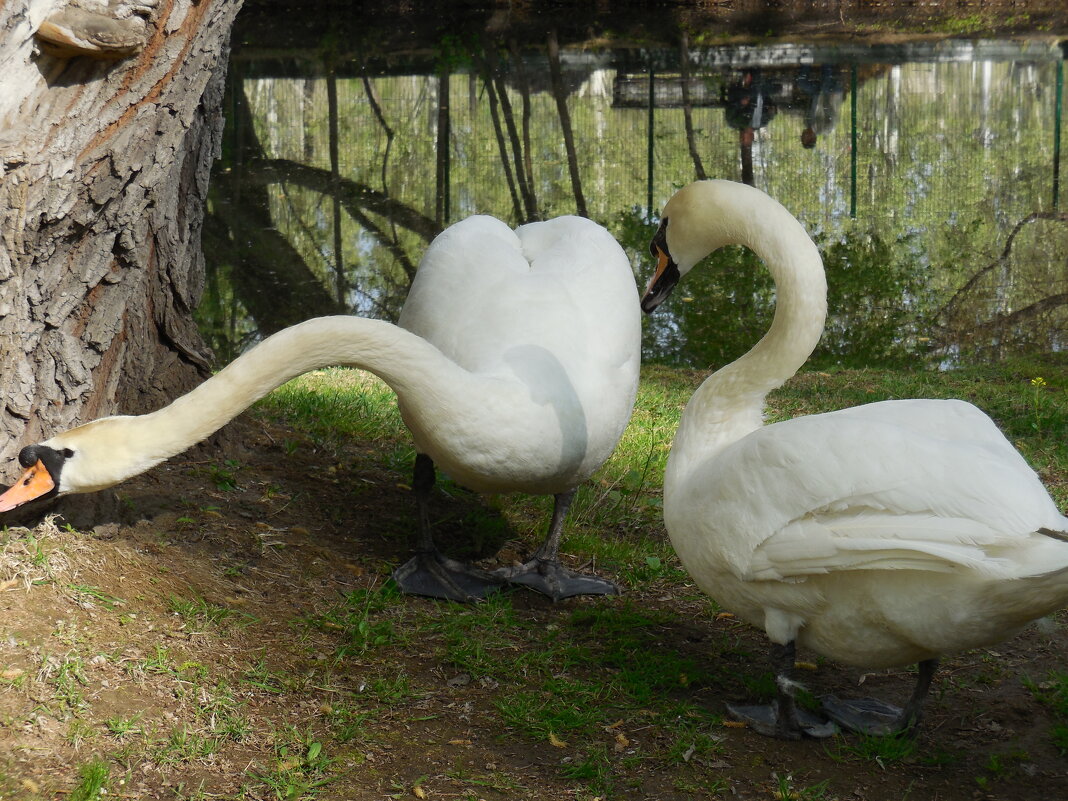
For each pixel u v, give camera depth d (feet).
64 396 13.88
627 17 88.38
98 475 12.12
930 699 13.67
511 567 16.72
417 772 11.41
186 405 12.42
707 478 12.55
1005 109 61.67
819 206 49.26
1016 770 12.03
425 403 13.58
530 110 64.90
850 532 11.08
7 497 11.91
